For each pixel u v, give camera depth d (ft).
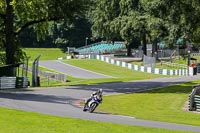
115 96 188.14
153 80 294.25
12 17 251.19
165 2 212.64
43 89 211.61
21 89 208.95
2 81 209.56
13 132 89.04
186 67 406.21
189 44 304.09
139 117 125.80
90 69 426.10
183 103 170.09
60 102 155.53
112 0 523.70
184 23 212.64
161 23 294.05
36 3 249.34
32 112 120.47
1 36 263.90
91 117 117.29
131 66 437.17
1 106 133.08
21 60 285.02
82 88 222.89
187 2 207.62
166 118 127.34
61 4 250.37
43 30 276.21
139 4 464.65
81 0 253.03
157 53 492.95
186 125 111.04
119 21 483.51
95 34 558.15
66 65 450.71
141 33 460.14
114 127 98.12
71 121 105.19
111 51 630.74
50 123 101.24
